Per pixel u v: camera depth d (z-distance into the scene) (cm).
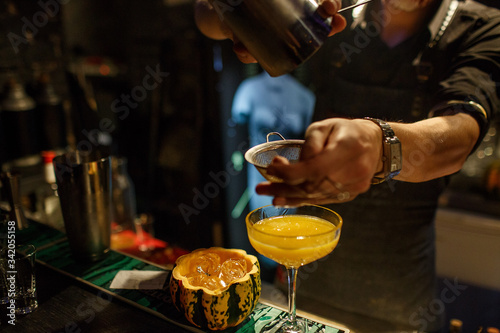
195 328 50
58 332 51
